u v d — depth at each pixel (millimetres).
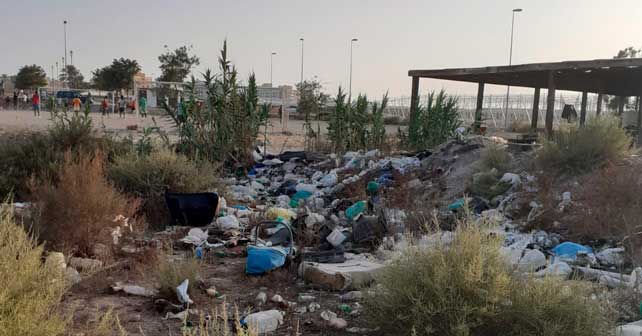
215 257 6977
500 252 4309
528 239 7234
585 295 4145
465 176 10438
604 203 7445
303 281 5988
